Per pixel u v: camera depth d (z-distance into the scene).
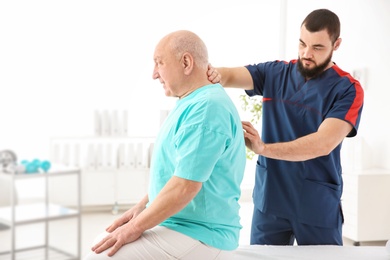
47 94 3.55
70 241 3.15
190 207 1.48
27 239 3.08
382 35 4.14
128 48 3.85
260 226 2.16
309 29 1.91
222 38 4.27
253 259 1.88
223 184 1.51
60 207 2.80
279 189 2.09
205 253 1.47
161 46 1.55
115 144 3.56
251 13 4.36
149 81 3.91
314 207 2.05
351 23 4.48
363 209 3.87
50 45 3.58
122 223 1.70
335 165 2.05
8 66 3.46
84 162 3.42
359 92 1.96
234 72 2.14
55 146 3.45
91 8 3.71
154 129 3.88
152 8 3.93
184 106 1.49
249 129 1.80
